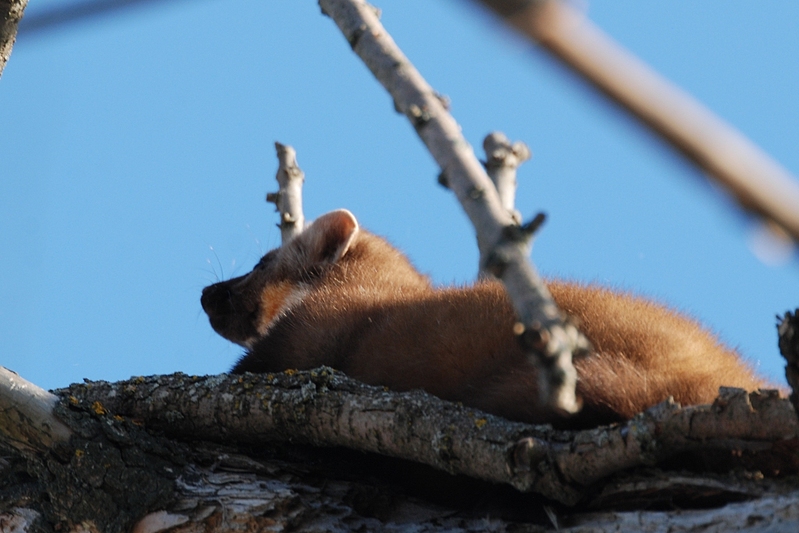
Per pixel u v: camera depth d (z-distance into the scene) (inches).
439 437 274.1
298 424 316.8
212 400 331.9
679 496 240.5
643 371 289.6
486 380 340.5
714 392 278.1
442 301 407.8
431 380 362.9
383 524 291.7
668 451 234.5
